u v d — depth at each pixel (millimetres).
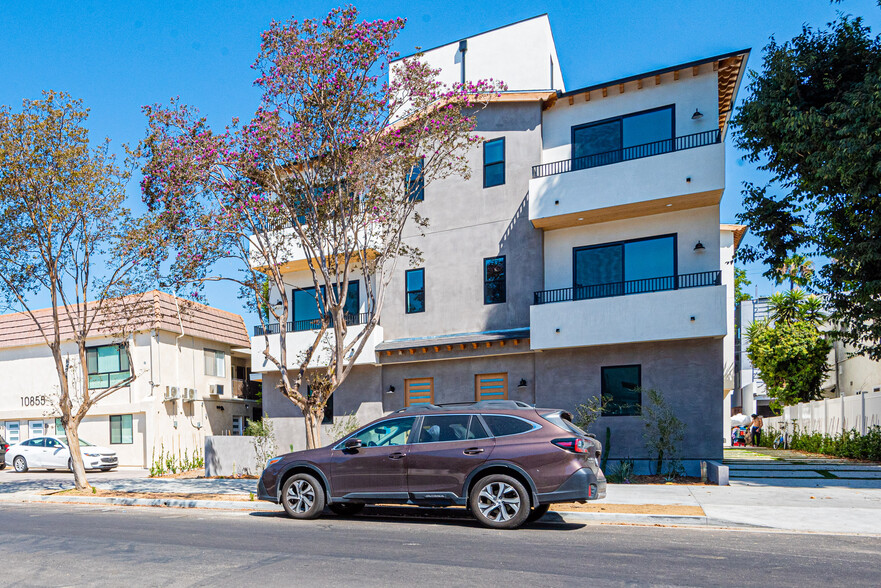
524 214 19047
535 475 9281
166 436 26234
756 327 32406
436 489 9766
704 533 9203
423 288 20219
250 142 13211
